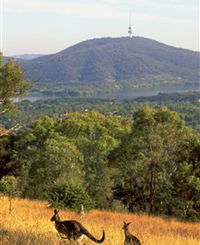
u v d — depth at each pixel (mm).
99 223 19828
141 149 41625
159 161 41062
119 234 13547
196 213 37219
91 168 47000
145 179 43062
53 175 40219
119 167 45281
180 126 41719
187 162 39438
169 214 39031
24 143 58031
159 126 40156
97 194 45406
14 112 32656
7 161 55812
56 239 10148
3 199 26875
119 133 61094
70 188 27172
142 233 16609
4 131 38438
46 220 15789
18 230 12055
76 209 26625
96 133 59188
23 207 24500
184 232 23203
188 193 37594
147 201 43688
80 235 9258
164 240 14742
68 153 41125
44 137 59844
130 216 29000
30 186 45500
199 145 38906
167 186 37875
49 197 27078
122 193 44156
